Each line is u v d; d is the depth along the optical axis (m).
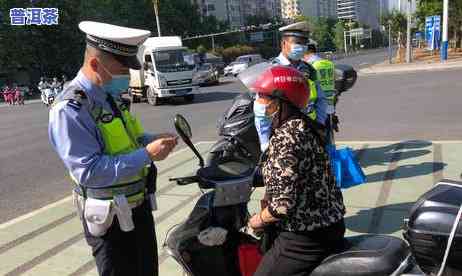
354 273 2.27
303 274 2.47
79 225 5.39
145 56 19.22
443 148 7.23
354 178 4.83
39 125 15.80
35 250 4.80
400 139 8.23
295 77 2.44
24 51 45.44
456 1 35.81
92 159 2.38
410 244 2.28
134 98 21.06
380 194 5.52
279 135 2.38
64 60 48.88
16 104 30.77
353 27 107.19
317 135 2.44
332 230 2.46
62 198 6.62
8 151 10.81
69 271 4.30
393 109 11.65
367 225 4.72
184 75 18.56
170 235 2.95
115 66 2.45
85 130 2.39
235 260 2.90
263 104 2.47
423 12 38.81
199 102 18.45
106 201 2.50
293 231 2.45
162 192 6.28
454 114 10.12
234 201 2.72
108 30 2.43
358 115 11.28
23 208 6.29
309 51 5.48
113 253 2.62
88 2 54.06
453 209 2.19
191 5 75.75
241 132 4.92
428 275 2.24
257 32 85.12
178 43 19.81
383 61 40.06
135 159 2.42
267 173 2.40
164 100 20.62
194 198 5.96
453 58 30.75
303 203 2.41
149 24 65.12
